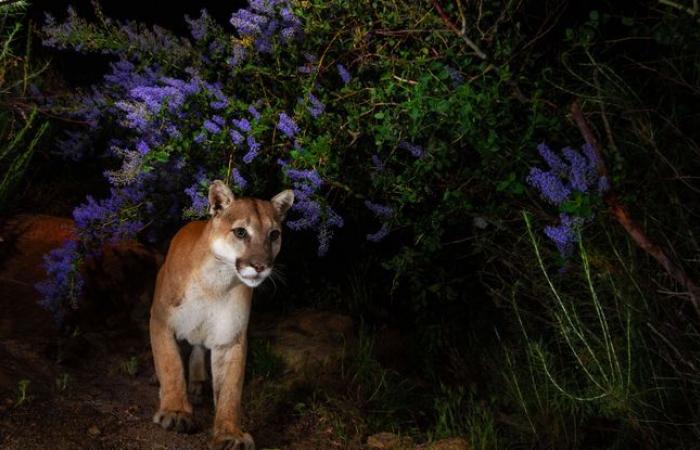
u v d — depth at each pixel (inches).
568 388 118.0
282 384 124.1
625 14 139.2
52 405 106.9
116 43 133.1
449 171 123.5
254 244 105.6
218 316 109.1
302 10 122.6
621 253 111.4
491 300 139.3
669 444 106.7
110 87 141.6
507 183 108.1
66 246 127.9
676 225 112.8
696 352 107.1
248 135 117.8
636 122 113.5
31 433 99.4
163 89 120.0
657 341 106.9
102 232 131.0
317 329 138.4
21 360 115.8
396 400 124.3
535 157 116.3
